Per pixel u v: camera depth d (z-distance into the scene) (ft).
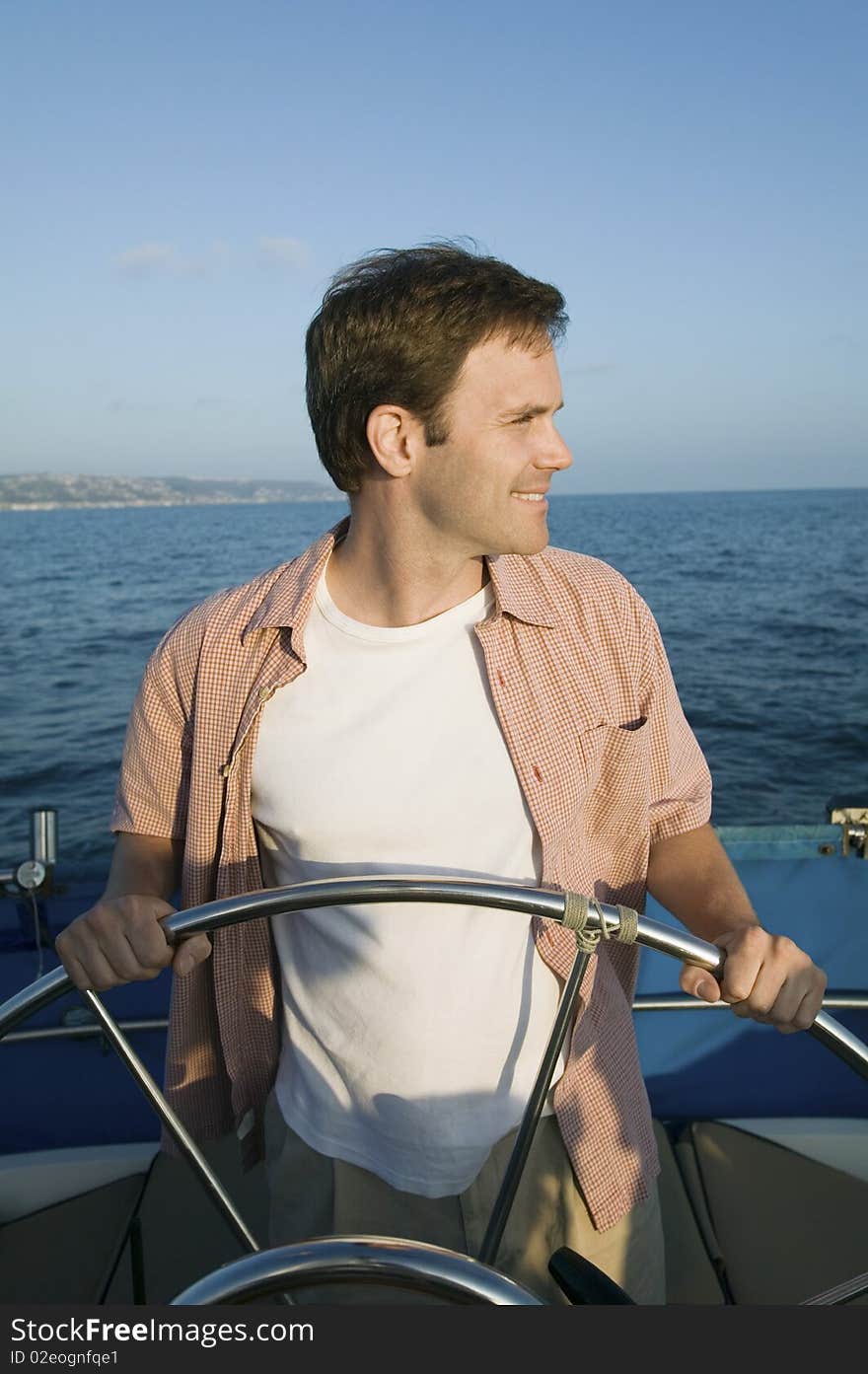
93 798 28.96
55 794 29.35
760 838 7.52
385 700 3.98
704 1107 6.75
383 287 3.70
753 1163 5.91
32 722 37.83
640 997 6.70
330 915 3.99
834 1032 3.49
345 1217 4.09
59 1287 5.06
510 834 3.99
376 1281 2.95
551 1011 4.08
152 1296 5.02
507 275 3.74
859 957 7.11
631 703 4.26
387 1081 3.94
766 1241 5.36
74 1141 6.52
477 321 3.58
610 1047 4.26
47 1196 5.90
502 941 3.95
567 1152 4.08
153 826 4.50
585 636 4.15
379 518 3.95
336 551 4.22
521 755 3.96
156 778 4.41
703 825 4.59
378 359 3.69
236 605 4.19
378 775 3.94
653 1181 4.30
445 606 4.05
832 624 61.31
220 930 4.26
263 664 4.07
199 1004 4.48
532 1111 3.65
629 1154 4.18
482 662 4.01
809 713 40.70
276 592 4.13
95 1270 5.17
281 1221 4.33
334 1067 4.09
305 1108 4.19
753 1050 6.88
